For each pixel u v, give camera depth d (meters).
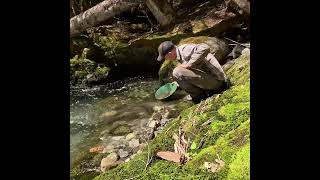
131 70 7.00
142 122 5.05
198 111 3.99
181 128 3.76
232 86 4.70
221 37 6.50
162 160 3.31
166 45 4.39
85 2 7.88
